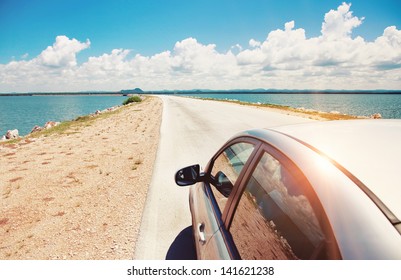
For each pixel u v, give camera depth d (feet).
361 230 2.66
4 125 121.39
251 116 52.75
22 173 21.67
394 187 2.96
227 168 6.91
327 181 3.22
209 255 5.61
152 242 10.52
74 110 251.60
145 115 72.18
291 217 3.63
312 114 56.59
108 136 38.96
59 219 13.32
